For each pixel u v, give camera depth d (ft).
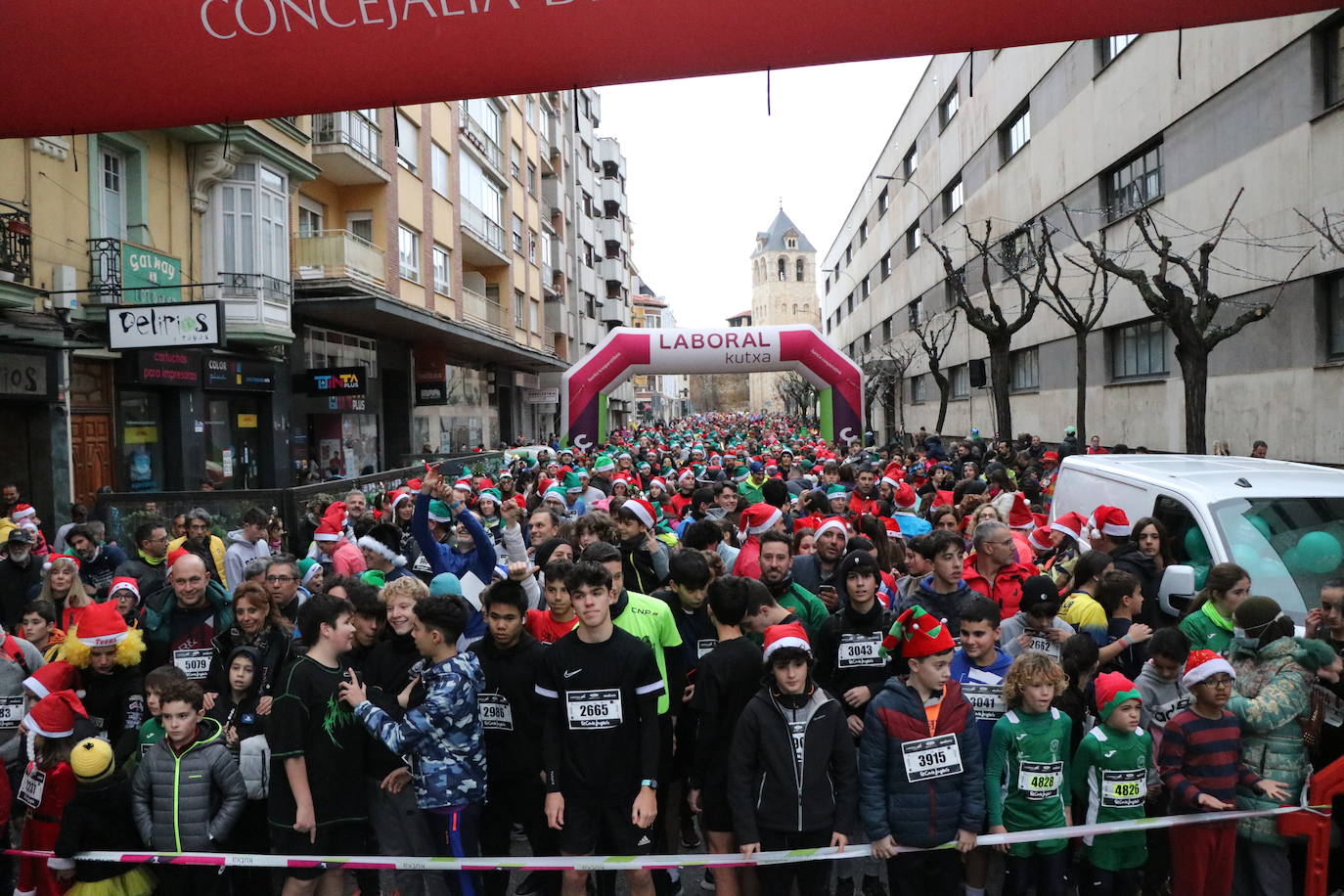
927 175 124.26
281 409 66.13
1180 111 57.67
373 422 87.20
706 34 19.86
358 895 14.93
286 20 20.16
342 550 24.53
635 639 14.46
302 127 68.74
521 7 19.92
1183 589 17.79
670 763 15.31
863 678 16.78
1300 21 45.83
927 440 66.08
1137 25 19.45
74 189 45.83
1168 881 15.48
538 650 15.33
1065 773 14.64
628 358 77.20
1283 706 14.10
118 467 49.67
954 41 19.76
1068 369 77.87
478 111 111.24
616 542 21.21
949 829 13.56
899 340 146.72
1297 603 18.15
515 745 15.30
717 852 14.79
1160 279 41.50
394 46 20.24
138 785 14.17
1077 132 73.92
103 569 28.73
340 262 68.80
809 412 227.61
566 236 168.86
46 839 14.70
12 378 40.91
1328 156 44.21
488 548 22.35
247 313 57.11
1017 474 49.52
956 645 16.25
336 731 14.35
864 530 24.32
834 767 13.75
